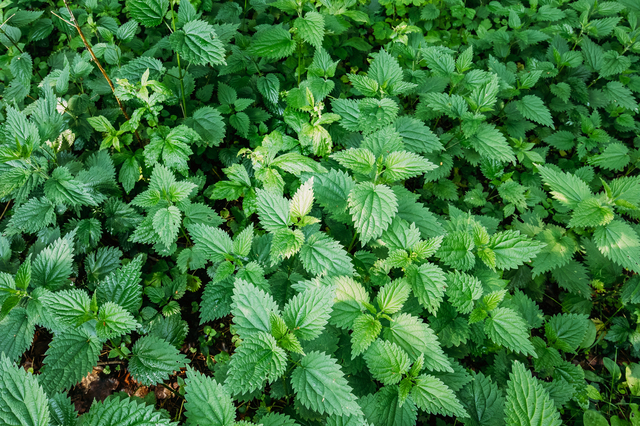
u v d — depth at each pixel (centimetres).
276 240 69
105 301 71
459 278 70
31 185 75
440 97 88
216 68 97
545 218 94
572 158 104
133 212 81
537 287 86
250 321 63
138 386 74
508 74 100
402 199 77
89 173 80
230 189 80
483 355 79
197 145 88
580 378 74
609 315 88
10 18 93
